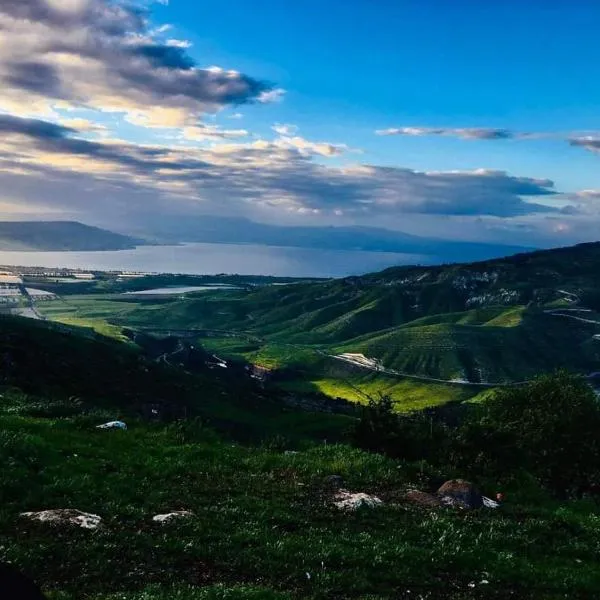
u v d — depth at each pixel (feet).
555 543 71.05
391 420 107.45
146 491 72.02
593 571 62.64
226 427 345.72
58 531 55.88
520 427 134.51
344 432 110.83
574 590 56.95
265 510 69.46
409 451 104.53
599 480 125.49
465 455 103.40
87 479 71.72
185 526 61.11
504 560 62.03
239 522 64.90
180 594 44.24
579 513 89.56
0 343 373.61
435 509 77.46
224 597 44.27
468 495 82.69
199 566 53.11
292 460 94.07
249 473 86.12
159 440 99.60
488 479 97.25
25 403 128.47
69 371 381.19
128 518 62.54
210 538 59.16
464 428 107.86
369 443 105.60
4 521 55.77
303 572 53.62
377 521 71.00
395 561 58.29
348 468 91.30
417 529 69.10
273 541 59.82
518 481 99.35
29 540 52.60
